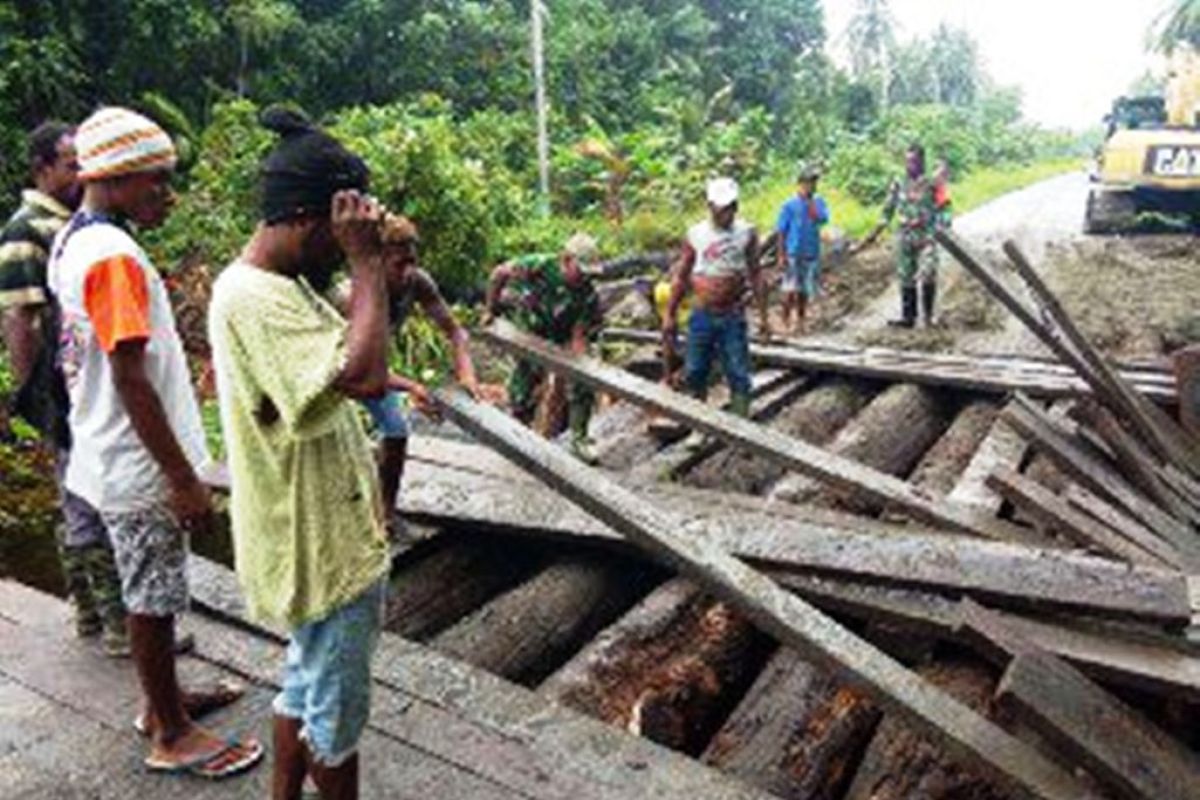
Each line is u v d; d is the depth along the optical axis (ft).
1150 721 11.91
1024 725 11.34
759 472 21.68
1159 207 59.36
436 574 16.28
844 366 28.17
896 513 17.67
